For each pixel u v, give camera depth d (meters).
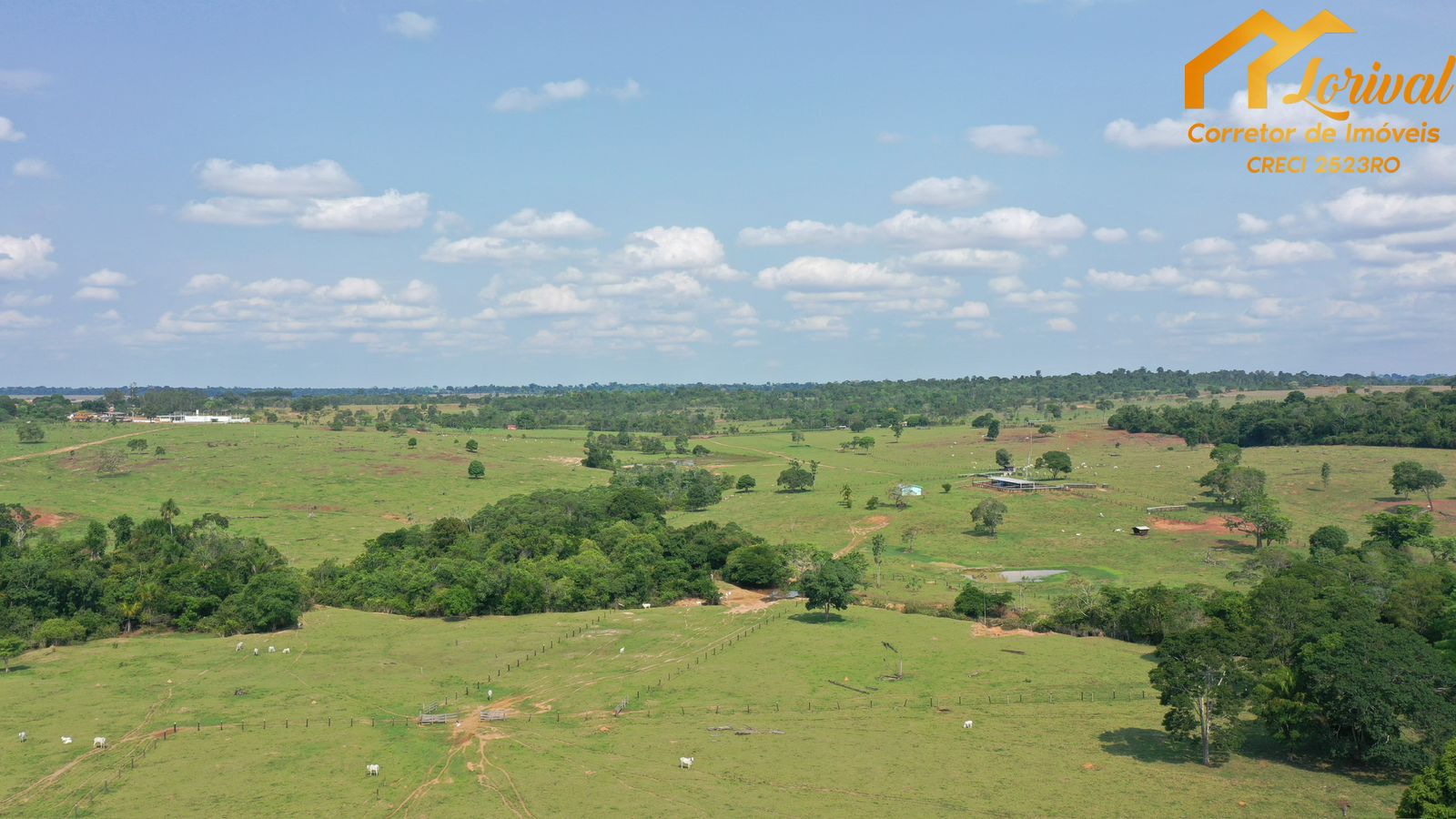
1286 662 83.56
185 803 67.06
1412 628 93.25
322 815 64.81
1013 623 114.38
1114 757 73.38
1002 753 74.62
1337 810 63.22
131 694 92.12
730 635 112.69
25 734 80.31
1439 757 66.25
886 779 69.75
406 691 93.25
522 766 73.25
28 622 111.62
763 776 70.62
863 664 99.25
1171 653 83.75
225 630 115.81
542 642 111.69
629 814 64.25
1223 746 72.00
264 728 82.62
